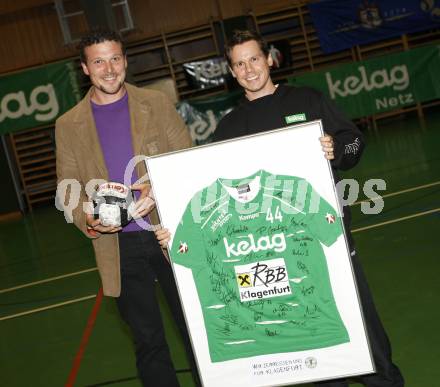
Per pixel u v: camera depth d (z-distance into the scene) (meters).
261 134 2.50
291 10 15.22
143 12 14.96
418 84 13.80
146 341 3.00
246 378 2.61
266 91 2.88
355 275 2.76
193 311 2.61
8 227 12.19
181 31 15.06
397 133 12.82
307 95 2.83
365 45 15.00
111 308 5.48
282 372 2.58
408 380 3.17
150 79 15.22
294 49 15.19
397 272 4.78
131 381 3.85
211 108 13.23
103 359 4.32
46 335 5.16
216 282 2.58
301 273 2.53
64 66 13.11
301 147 2.49
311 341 2.55
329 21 13.84
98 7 11.10
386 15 13.84
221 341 2.61
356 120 15.12
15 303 6.40
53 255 8.38
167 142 3.04
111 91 2.83
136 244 2.96
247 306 2.57
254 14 14.91
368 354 2.51
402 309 4.07
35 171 14.69
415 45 15.05
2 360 4.78
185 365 3.91
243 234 2.54
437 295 4.14
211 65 13.95
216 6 15.03
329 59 15.34
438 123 12.70
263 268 2.55
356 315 2.51
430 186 7.32
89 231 2.97
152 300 3.03
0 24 14.59
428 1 13.83
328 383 2.83
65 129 2.97
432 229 5.59
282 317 2.55
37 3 14.52
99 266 3.00
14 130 13.20
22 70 13.88
